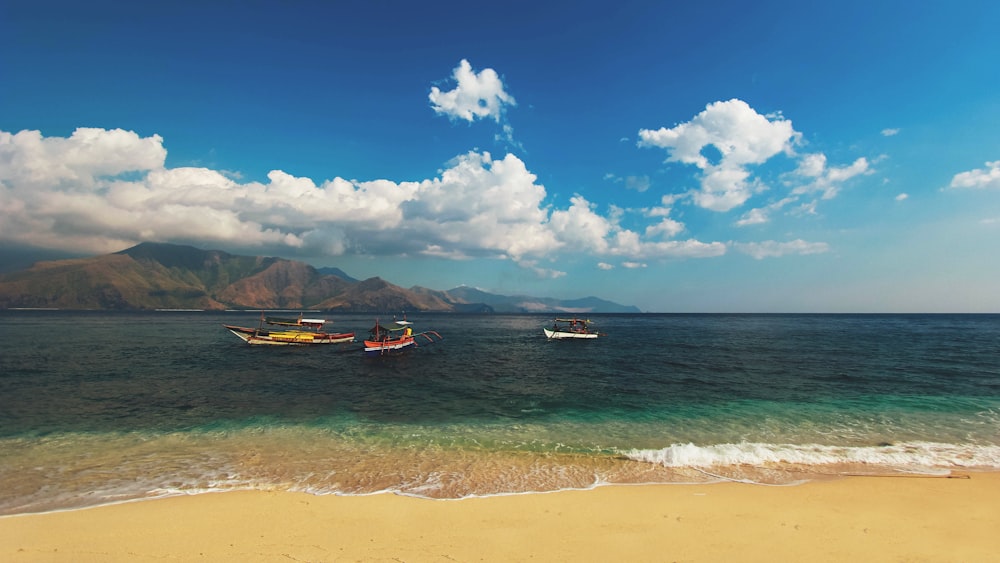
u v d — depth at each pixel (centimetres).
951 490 1147
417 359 4403
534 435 1703
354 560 813
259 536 902
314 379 3139
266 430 1791
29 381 2908
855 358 4116
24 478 1245
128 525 952
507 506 1050
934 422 1855
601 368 3678
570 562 805
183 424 1888
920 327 10700
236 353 4791
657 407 2209
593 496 1108
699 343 6106
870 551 848
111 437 1683
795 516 994
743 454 1423
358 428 1822
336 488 1170
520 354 4897
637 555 830
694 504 1058
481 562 806
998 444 1553
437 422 1927
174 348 5209
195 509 1034
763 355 4472
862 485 1178
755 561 811
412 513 1009
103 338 6519
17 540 887
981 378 2939
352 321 17688
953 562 812
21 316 17425
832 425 1820
